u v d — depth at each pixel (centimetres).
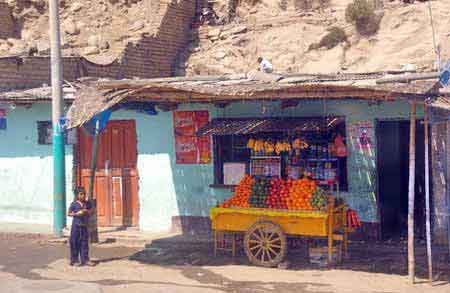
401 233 1540
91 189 1603
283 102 1499
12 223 1856
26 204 1864
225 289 1195
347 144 1491
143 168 1709
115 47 2466
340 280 1236
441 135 1423
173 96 1344
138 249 1556
